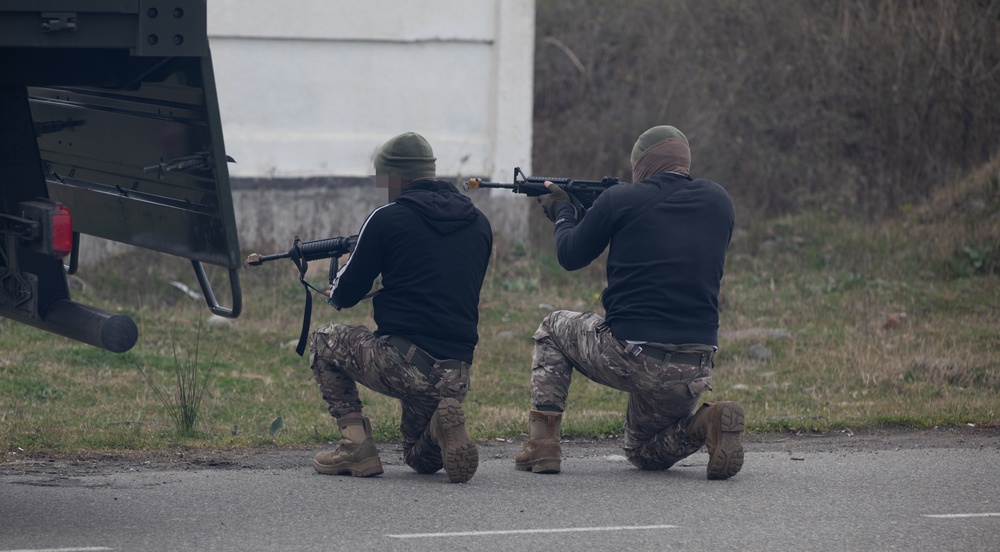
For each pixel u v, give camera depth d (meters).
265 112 44.56
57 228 16.36
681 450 21.77
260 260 20.89
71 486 20.33
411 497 19.78
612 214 20.55
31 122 17.28
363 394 30.59
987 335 37.78
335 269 21.08
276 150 44.62
